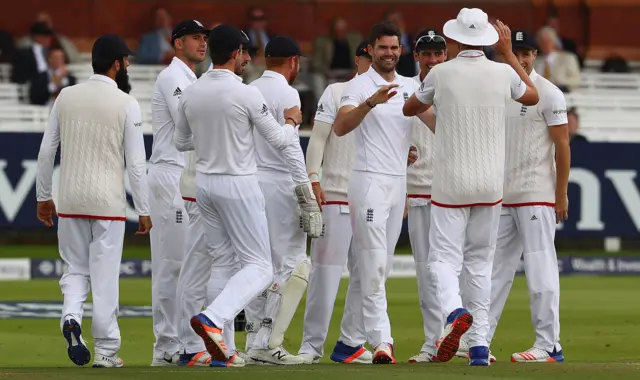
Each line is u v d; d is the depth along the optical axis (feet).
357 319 107.45
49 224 103.40
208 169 96.63
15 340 126.52
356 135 101.81
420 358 107.34
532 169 106.73
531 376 88.17
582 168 209.46
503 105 97.71
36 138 199.41
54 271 197.47
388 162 101.50
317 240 107.24
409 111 99.71
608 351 121.08
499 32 100.58
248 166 96.89
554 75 251.80
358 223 101.45
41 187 102.32
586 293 181.78
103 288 100.89
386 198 101.45
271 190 104.63
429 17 301.43
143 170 101.09
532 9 302.25
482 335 98.02
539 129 106.52
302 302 165.58
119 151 100.94
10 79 241.55
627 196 209.87
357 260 103.96
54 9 289.74
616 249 224.74
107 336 100.94
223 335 101.35
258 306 106.73
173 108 104.27
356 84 101.71
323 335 107.65
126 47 101.65
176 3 293.64
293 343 126.72
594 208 209.36
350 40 256.32
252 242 96.78
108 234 100.89
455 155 97.19
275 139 97.14
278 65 105.60
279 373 89.45
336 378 86.12
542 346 107.45
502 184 98.27
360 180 101.40
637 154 209.77
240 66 103.96
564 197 107.14
